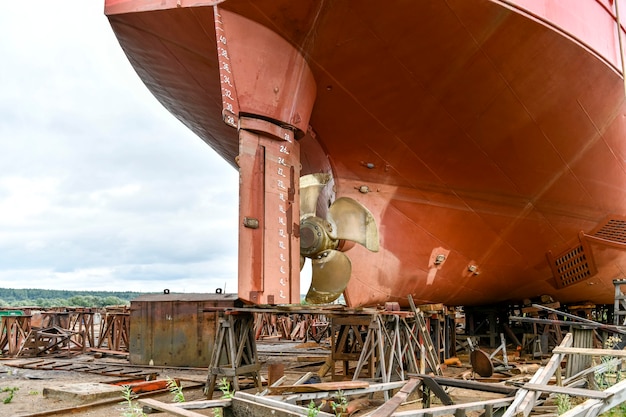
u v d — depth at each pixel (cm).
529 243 1088
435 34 724
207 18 748
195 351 1193
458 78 790
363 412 726
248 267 727
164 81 1072
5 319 1595
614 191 1072
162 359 1226
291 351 1647
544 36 750
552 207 1039
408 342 893
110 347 1658
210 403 449
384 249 984
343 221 946
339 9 689
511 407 470
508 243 1076
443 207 1002
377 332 812
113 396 846
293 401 507
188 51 878
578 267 1143
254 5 695
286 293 764
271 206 753
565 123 897
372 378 811
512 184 981
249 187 736
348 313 839
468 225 1027
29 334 1548
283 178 774
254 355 903
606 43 874
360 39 734
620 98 939
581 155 968
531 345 1366
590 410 430
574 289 1207
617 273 1184
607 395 458
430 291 1090
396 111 855
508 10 699
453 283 1105
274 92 747
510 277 1162
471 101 828
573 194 1032
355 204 967
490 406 500
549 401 683
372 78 797
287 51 743
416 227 1006
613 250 1130
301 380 671
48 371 1195
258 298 727
